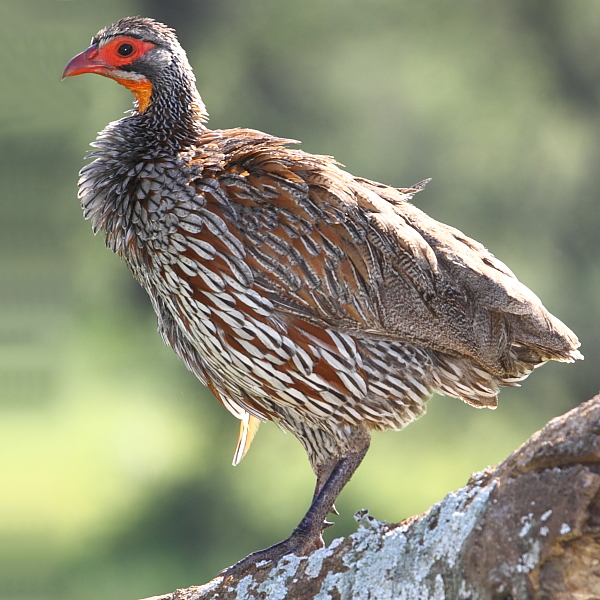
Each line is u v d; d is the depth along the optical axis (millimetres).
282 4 17219
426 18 16484
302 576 6082
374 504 20250
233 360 7477
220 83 18078
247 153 7449
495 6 16422
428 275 7414
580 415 5086
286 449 20359
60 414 28578
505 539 5059
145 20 8281
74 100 20875
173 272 7340
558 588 4902
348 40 16906
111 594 18797
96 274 26188
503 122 16219
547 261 16062
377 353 7414
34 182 23312
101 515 22453
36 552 20781
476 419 18656
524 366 8039
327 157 7652
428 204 16375
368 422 7621
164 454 25281
